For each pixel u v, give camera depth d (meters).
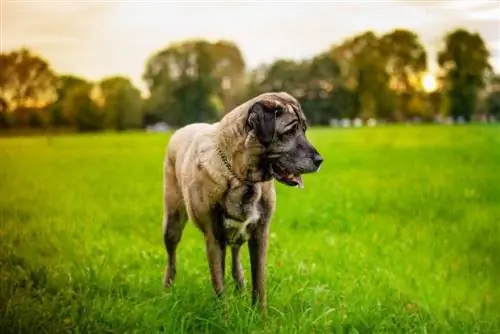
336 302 5.10
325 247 6.71
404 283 5.67
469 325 5.00
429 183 8.98
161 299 5.09
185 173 4.89
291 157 4.33
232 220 4.66
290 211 8.11
